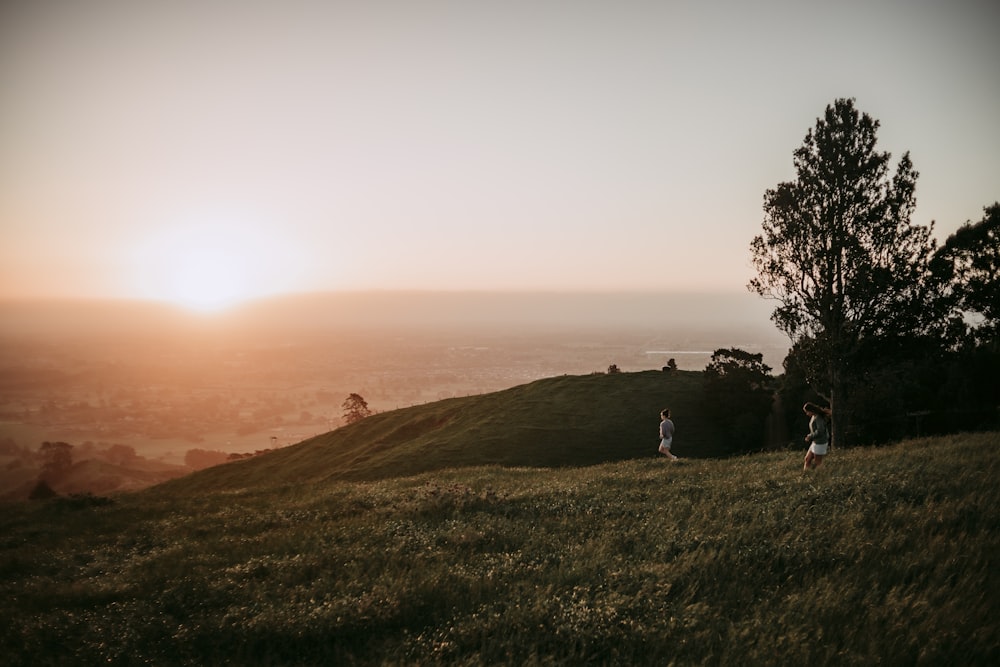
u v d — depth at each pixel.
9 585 13.41
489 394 80.19
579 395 70.00
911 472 17.20
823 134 34.34
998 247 40.69
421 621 9.96
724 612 9.55
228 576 12.79
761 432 57.25
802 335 36.00
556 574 11.55
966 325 39.56
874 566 10.66
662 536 13.61
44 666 9.03
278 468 74.75
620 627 9.09
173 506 25.27
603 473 26.30
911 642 7.91
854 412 44.47
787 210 35.03
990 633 7.95
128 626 10.13
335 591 11.38
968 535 11.58
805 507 14.77
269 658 8.89
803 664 7.60
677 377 74.62
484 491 22.06
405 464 55.91
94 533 19.81
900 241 33.56
